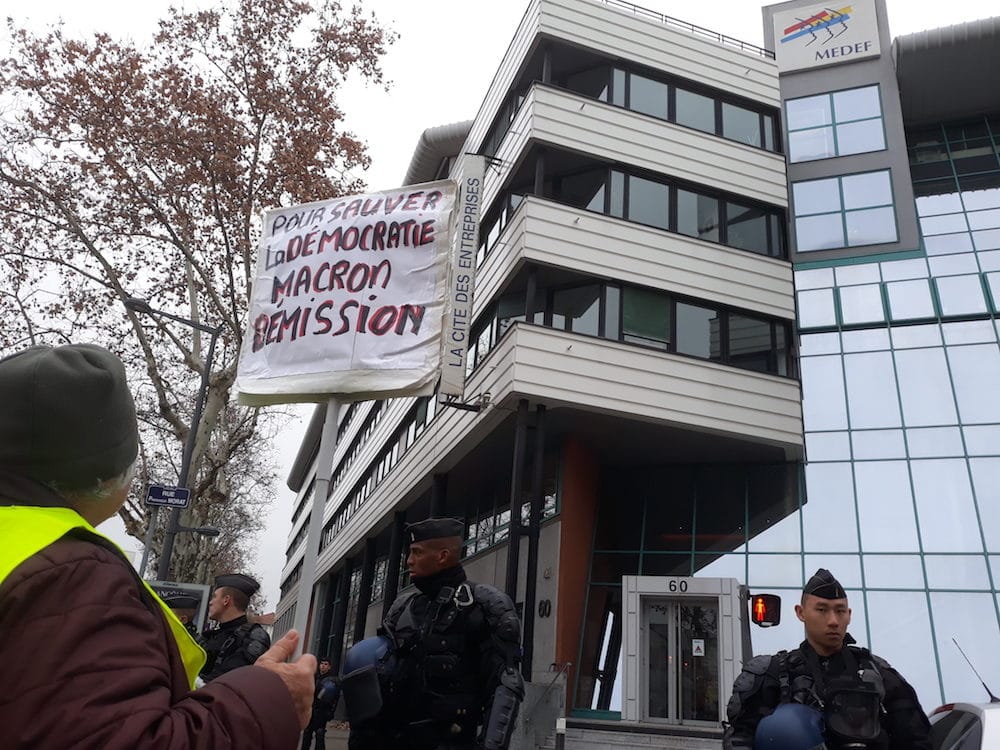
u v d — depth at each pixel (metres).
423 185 4.23
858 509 18.47
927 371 20.02
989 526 17.36
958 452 18.61
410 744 3.74
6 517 1.35
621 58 21.00
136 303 19.78
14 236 20.78
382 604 33.00
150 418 27.66
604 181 19.97
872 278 21.95
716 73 22.08
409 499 26.67
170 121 20.22
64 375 1.49
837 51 25.69
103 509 1.61
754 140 22.31
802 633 16.92
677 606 16.62
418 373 3.86
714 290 19.78
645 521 20.02
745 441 19.08
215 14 20.22
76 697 1.16
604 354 17.98
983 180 23.64
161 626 1.44
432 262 4.07
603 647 18.09
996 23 23.64
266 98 20.30
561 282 19.22
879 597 17.02
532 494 16.91
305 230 4.32
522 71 21.52
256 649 5.89
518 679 3.73
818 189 23.78
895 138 23.83
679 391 18.38
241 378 4.17
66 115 19.73
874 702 3.33
